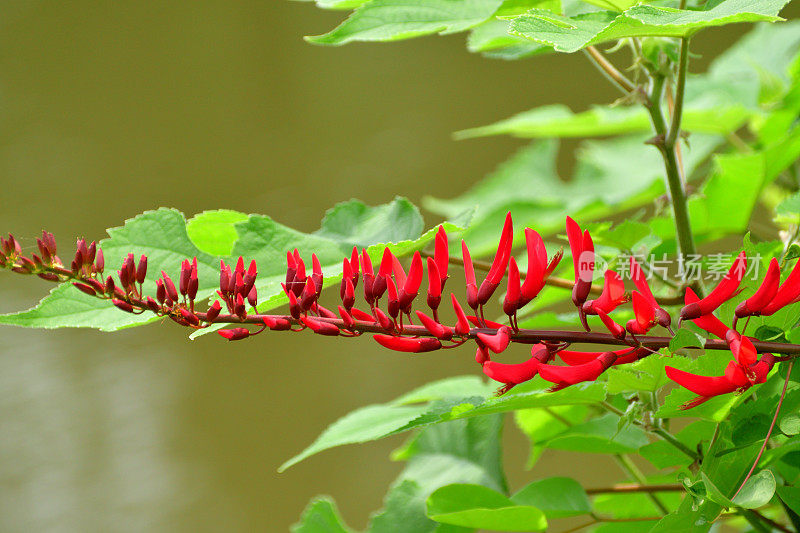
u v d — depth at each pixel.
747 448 2.31
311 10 16.56
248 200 11.22
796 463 2.37
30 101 13.27
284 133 12.88
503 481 2.63
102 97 13.52
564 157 11.81
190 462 7.86
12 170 11.41
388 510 2.61
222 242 2.49
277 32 15.90
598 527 2.57
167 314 2.23
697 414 2.30
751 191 2.67
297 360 9.40
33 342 9.34
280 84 14.38
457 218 2.46
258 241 2.45
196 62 14.81
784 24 3.86
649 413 2.34
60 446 7.91
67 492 7.45
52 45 14.69
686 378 2.19
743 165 2.63
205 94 13.94
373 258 2.39
